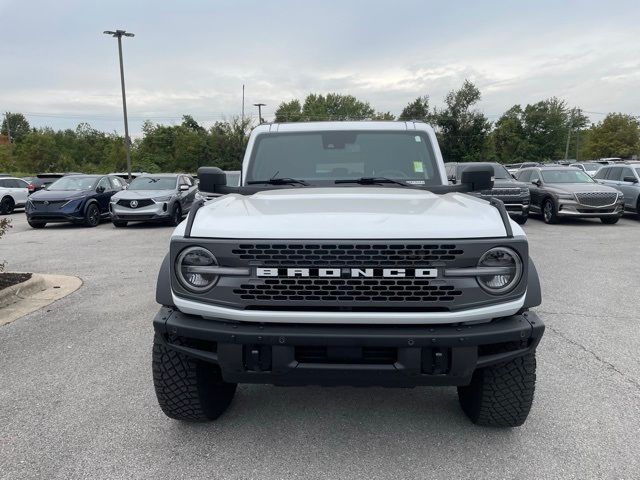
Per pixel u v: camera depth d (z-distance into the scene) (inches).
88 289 281.3
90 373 164.9
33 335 202.5
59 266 350.9
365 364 104.3
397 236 102.1
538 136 3132.4
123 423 133.6
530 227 559.5
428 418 136.3
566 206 566.3
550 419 133.9
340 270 102.7
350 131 169.0
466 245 101.6
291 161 166.4
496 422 124.9
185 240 106.9
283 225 106.0
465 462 115.3
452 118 2091.5
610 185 653.3
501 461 115.5
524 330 104.8
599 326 210.4
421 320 102.3
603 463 114.2
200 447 122.3
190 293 107.4
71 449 121.2
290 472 112.1
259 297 104.9
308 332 102.9
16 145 3093.0
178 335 110.0
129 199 587.5
